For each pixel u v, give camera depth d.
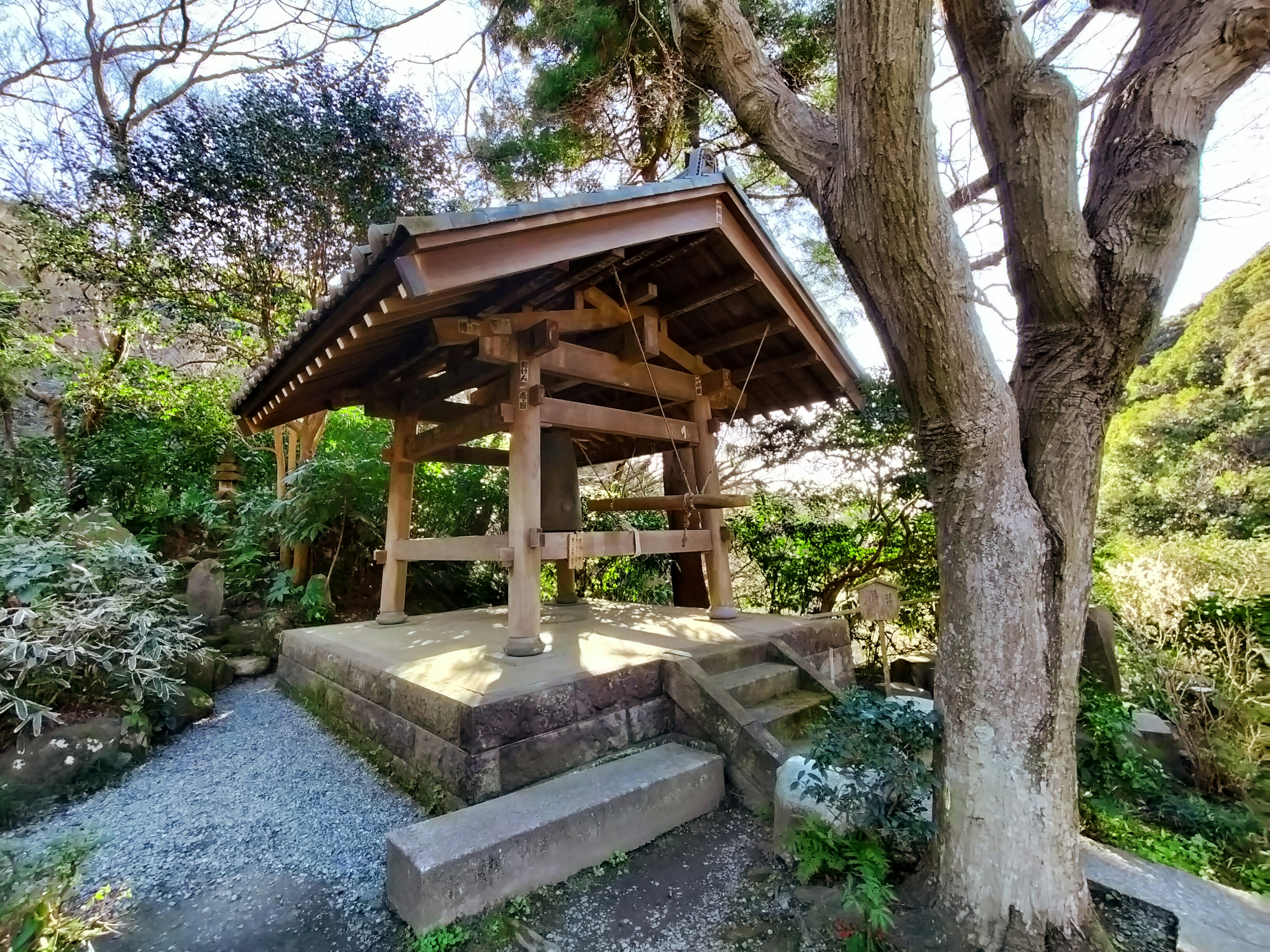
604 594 6.92
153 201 5.80
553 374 3.68
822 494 5.82
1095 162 1.71
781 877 2.00
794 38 5.07
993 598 1.66
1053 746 1.62
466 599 6.38
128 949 1.70
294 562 5.45
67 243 5.86
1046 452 1.68
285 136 5.99
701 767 2.49
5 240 6.93
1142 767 2.91
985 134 1.80
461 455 4.81
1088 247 1.60
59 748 2.73
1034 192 1.62
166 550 5.83
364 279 2.40
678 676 2.95
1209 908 1.86
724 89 2.05
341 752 3.12
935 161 1.60
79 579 3.32
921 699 3.67
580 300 3.56
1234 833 2.58
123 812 2.53
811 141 1.90
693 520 5.66
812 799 2.05
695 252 3.54
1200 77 1.55
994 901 1.58
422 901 1.68
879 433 5.20
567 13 5.45
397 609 4.45
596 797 2.15
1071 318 1.64
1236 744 3.08
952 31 1.86
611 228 2.80
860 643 5.59
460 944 1.69
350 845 2.26
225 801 2.62
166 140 5.79
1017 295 1.76
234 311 6.48
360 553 5.94
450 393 4.17
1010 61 1.72
